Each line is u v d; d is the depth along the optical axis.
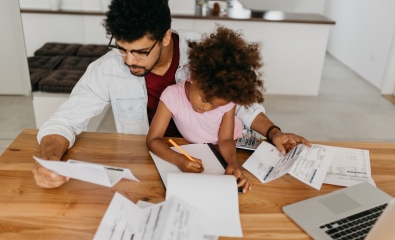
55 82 2.57
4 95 2.65
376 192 1.05
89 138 1.30
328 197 1.02
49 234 0.87
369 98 3.96
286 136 1.28
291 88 3.94
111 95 1.42
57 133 1.19
